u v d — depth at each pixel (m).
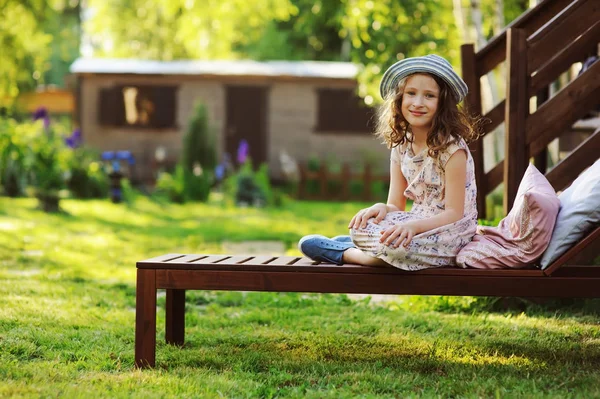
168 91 24.83
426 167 4.12
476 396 3.63
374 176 23.73
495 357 4.50
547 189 4.23
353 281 4.05
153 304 4.23
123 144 24.81
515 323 5.58
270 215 16.81
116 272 8.26
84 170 19.33
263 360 4.47
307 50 34.56
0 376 3.97
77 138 19.98
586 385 3.76
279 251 10.62
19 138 18.45
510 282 3.94
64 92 28.42
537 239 3.92
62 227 12.67
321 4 20.44
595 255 5.91
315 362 4.42
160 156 24.06
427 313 6.12
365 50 16.92
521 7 15.54
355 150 25.09
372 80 16.89
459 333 5.24
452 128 4.04
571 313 5.97
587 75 5.68
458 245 4.08
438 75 4.03
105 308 6.12
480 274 3.96
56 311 5.79
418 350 4.73
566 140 8.08
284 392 3.80
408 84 4.07
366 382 3.94
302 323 5.69
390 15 15.88
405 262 3.97
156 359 4.45
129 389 3.78
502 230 4.21
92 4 32.97
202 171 20.58
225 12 20.34
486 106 11.27
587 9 5.70
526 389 3.75
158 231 12.75
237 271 4.14
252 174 20.16
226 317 6.01
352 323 5.66
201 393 3.72
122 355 4.50
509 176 5.73
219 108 24.92
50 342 4.78
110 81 24.62
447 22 16.12
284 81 24.84
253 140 25.36
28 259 8.94
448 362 4.39
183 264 4.18
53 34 36.75
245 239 12.02
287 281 4.09
